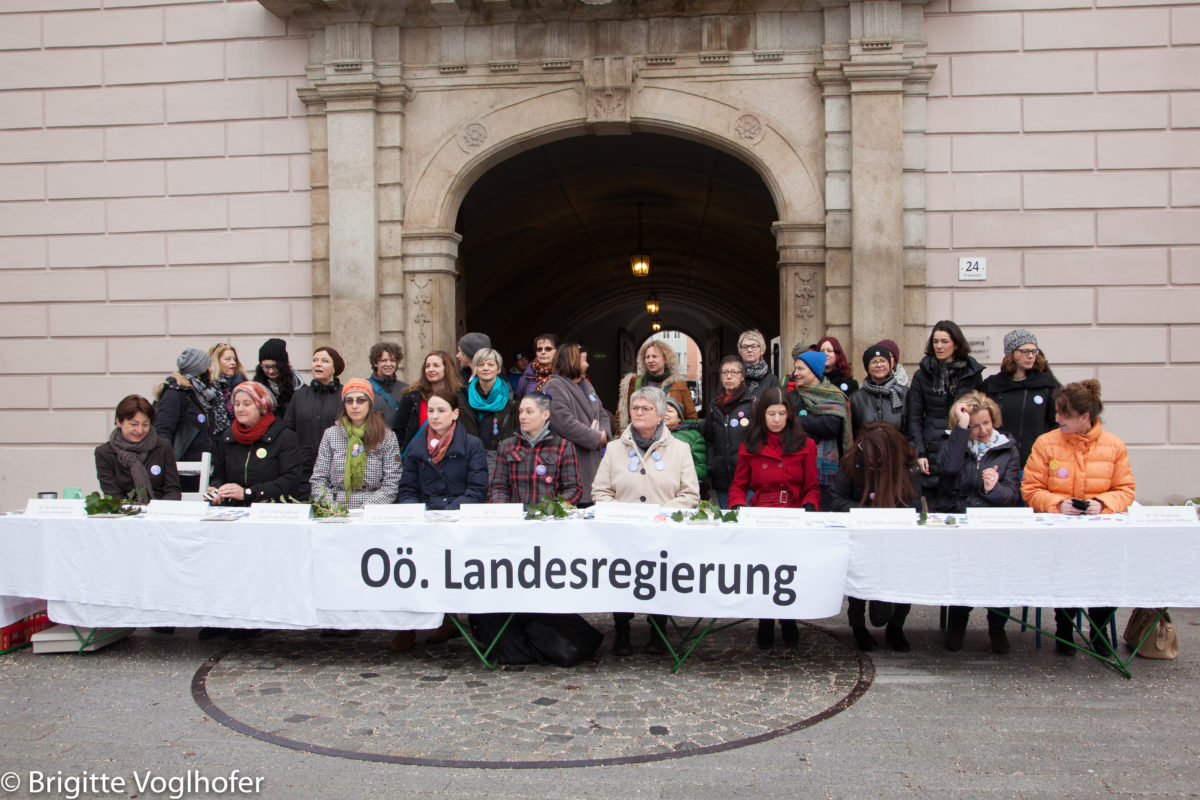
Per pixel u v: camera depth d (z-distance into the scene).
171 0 10.23
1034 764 4.09
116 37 10.33
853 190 9.36
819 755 4.20
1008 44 9.33
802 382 6.67
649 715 4.70
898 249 9.34
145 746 4.34
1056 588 5.12
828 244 9.48
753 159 9.65
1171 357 9.23
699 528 5.17
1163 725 4.54
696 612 5.20
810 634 6.21
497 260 19.14
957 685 5.13
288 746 4.32
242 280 10.22
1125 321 9.26
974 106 9.37
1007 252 9.36
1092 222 9.30
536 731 4.49
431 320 9.95
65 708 4.84
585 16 9.67
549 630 5.48
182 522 5.51
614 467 5.90
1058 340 9.33
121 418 6.13
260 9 10.11
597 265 24.58
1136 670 5.39
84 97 10.39
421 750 4.27
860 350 9.36
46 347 10.48
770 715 4.68
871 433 5.68
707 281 27.27
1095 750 4.24
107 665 5.59
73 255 10.44
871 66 9.24
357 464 6.07
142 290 10.35
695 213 18.48
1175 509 5.30
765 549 5.14
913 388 6.95
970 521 5.32
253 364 10.20
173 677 5.36
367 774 4.03
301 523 5.38
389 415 7.25
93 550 5.61
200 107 10.23
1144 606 5.11
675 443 5.89
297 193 10.12
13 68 10.46
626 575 5.23
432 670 5.46
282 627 5.38
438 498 6.07
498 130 9.87
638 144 13.22
